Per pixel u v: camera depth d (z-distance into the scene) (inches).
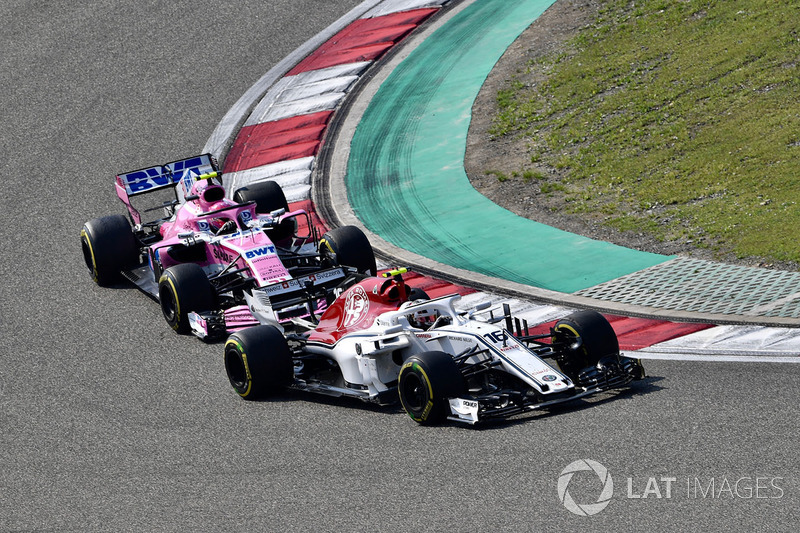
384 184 2859.3
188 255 2039.9
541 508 1108.5
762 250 2094.0
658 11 3617.1
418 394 1389.0
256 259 1865.2
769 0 3403.1
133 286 2209.6
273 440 1407.5
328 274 1824.6
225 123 3348.9
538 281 2128.4
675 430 1285.7
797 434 1242.0
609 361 1441.9
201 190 2047.2
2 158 3147.1
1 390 1722.4
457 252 2357.3
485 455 1259.8
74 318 2044.8
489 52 3668.8
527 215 2556.6
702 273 2043.6
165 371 1738.4
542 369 1362.0
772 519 1040.2
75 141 3248.0
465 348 1437.0
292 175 2957.7
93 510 1254.9
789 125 2701.8
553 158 2886.3
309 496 1213.7
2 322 2057.1
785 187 2405.3
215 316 1855.3
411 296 1663.4
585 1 3902.6
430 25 3976.4
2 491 1344.7
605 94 3186.5
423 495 1176.2
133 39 4020.7
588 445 1258.6
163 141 3230.8
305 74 3673.7
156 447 1430.9
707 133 2802.7
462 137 3110.2
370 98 3440.0
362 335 1507.1
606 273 2127.2
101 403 1625.2
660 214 2437.3
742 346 1638.8
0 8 4357.8
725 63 3132.4
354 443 1360.7
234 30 4074.8
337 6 4274.1
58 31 4121.6
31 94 3619.6
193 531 1162.0
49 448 1470.2
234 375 1600.6
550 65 3474.4
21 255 2452.0
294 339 1664.6
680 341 1702.8
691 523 1047.6
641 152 2807.6
